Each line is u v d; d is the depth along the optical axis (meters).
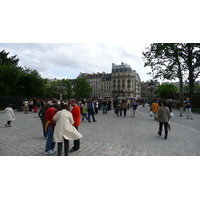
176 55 24.31
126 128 10.38
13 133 8.80
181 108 17.02
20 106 24.00
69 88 109.38
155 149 6.07
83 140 7.35
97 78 135.38
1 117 16.11
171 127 10.64
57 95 66.44
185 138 7.72
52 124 5.66
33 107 22.86
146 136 8.14
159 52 25.58
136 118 16.06
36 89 36.47
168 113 7.55
